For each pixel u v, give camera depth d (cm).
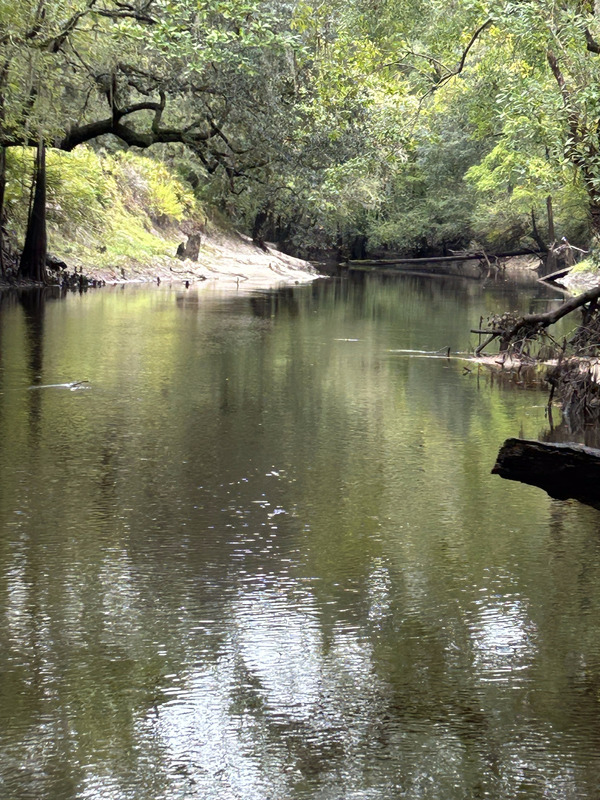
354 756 493
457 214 7325
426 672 587
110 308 2861
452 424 1356
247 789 465
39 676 575
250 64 2762
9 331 2194
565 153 1656
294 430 1289
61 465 1072
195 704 545
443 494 998
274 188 3706
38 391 1491
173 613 670
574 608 690
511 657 609
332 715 533
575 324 2847
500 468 670
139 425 1284
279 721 526
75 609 675
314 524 884
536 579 750
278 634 639
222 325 2534
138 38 2345
